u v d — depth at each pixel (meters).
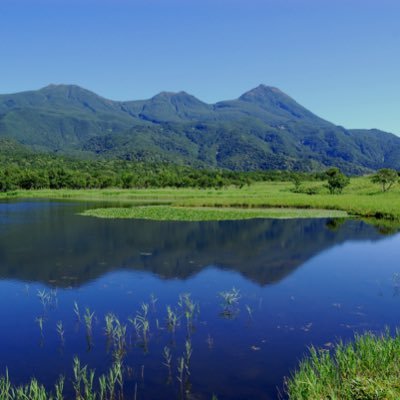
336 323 19.62
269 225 51.44
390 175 101.38
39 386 14.17
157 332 18.62
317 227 49.97
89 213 63.88
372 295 23.94
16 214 63.62
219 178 149.38
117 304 22.34
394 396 11.24
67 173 154.38
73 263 31.20
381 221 56.34
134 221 54.69
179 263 31.36
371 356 13.84
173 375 14.89
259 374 14.90
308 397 12.11
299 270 29.53
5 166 184.12
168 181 158.38
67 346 17.23
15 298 23.36
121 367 15.48
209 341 17.62
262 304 22.33
